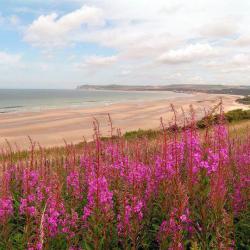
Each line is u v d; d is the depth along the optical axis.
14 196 6.64
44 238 4.51
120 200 5.19
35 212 4.81
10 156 9.04
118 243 5.28
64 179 7.19
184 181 5.65
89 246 4.95
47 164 8.05
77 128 51.66
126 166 6.36
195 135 5.82
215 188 5.06
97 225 4.91
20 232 5.66
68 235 4.95
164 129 6.25
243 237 5.66
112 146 7.30
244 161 7.39
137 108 91.25
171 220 4.62
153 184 5.93
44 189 5.66
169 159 5.84
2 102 135.25
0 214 5.14
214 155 5.38
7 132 48.19
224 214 4.65
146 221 5.52
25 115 72.44
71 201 5.95
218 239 4.48
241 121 39.41
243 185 6.43
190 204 5.31
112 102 132.12
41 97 197.38
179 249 4.41
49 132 47.81
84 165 7.45
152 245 5.43
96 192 4.98
